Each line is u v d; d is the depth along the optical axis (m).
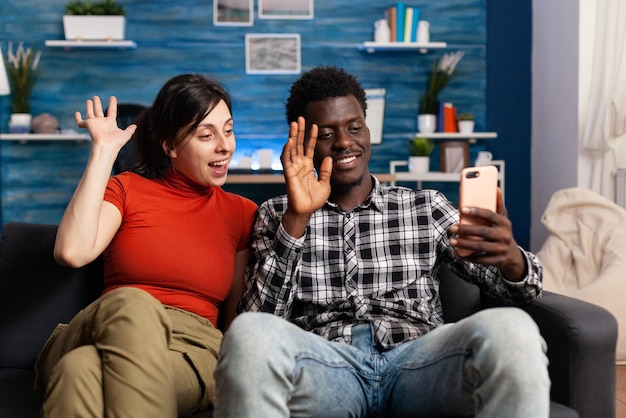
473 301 2.00
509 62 5.20
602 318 1.57
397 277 1.81
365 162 1.88
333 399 1.48
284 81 5.16
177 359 1.59
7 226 2.02
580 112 4.46
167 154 1.89
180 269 1.80
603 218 3.47
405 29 5.03
